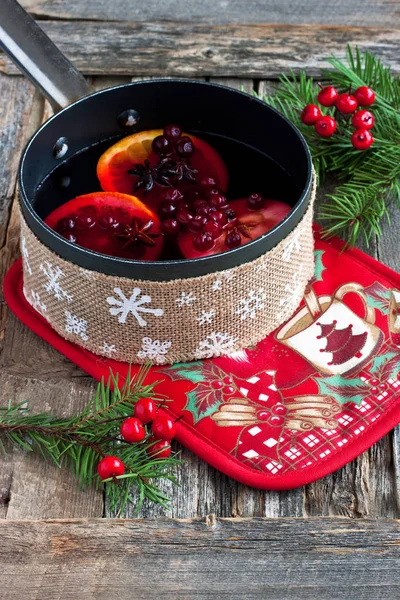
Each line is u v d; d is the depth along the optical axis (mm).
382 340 822
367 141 895
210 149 865
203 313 776
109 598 720
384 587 724
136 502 758
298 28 1061
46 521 748
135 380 799
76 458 750
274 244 771
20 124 1000
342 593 722
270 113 833
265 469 760
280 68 1034
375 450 781
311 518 749
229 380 800
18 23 828
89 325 794
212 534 743
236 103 848
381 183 903
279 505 757
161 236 803
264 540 741
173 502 759
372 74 983
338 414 783
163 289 756
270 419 781
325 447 767
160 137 850
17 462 773
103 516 752
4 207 932
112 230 800
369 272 865
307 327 831
